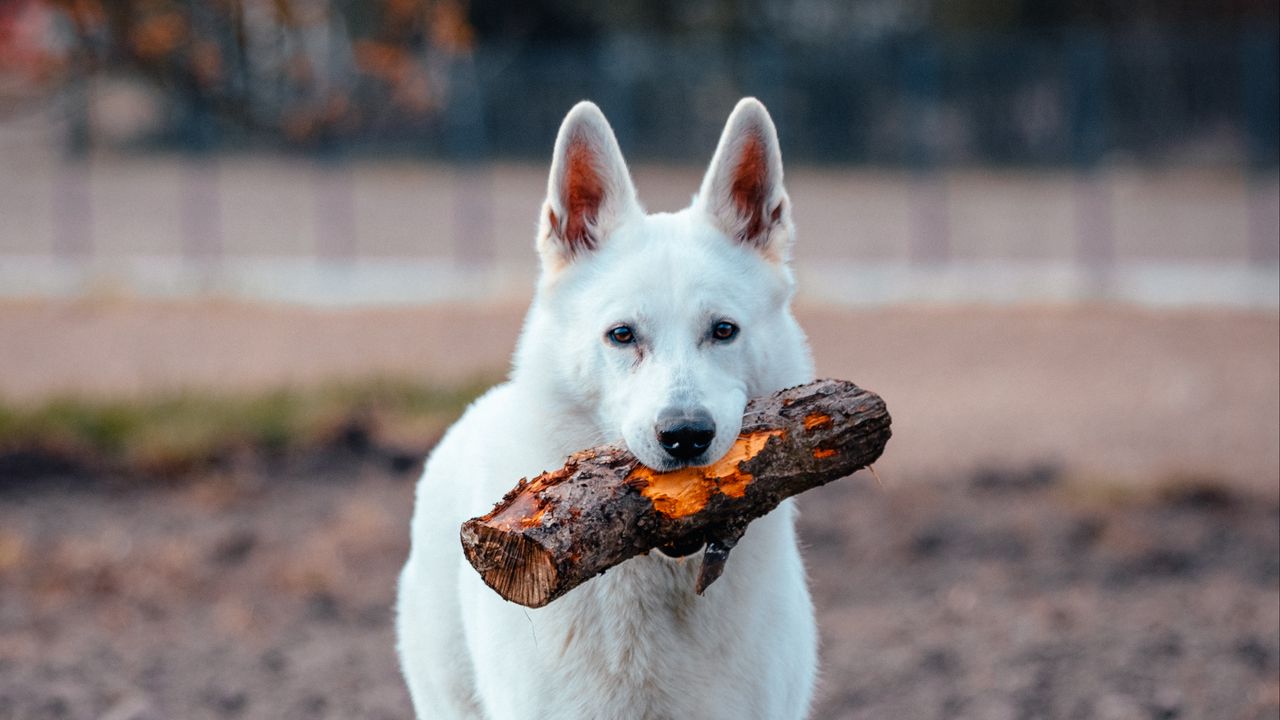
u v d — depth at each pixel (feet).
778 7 120.06
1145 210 83.82
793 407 12.60
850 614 25.46
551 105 84.64
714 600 13.16
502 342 48.19
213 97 67.62
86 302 55.21
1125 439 35.29
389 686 22.48
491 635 13.39
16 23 68.23
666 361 13.08
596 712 13.14
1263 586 26.08
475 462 14.87
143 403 36.27
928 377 42.96
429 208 88.69
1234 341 47.26
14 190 94.73
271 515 30.86
